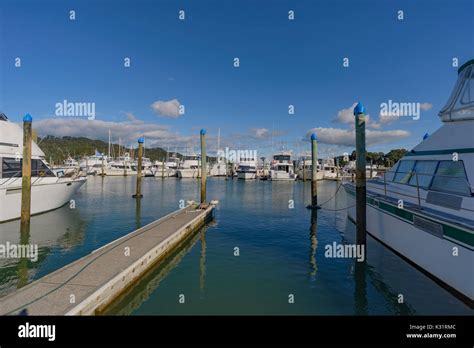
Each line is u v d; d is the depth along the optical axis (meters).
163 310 6.29
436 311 6.17
